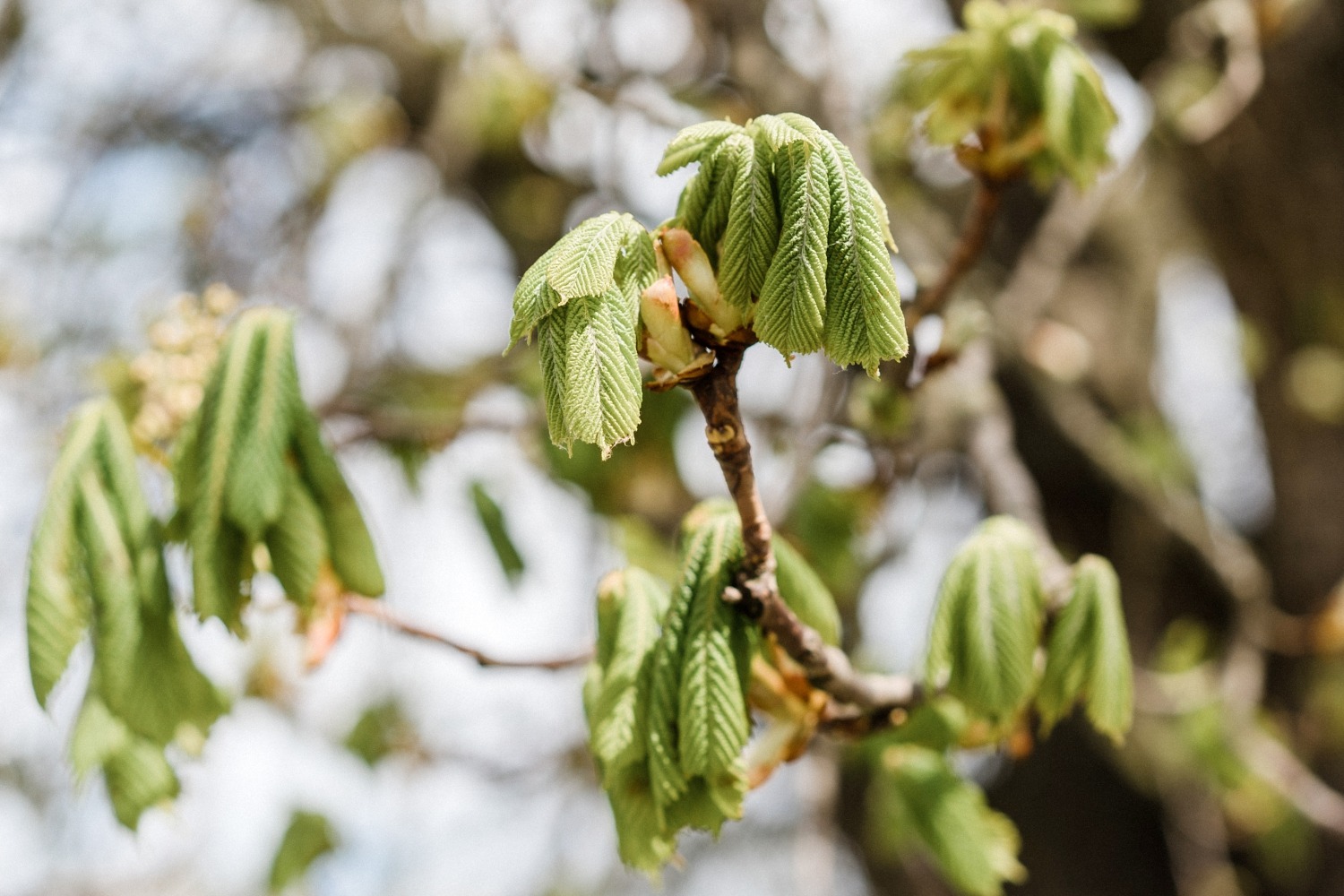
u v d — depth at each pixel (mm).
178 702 896
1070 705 891
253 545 885
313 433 890
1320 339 1828
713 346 787
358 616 932
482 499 1108
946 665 878
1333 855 1923
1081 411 1591
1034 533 1056
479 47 1688
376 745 1497
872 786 1806
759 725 893
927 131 946
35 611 878
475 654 919
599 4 1655
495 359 1442
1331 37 1641
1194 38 1381
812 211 759
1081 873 2152
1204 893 1759
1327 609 1547
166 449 989
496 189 1983
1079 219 1329
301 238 1888
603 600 854
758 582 816
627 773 835
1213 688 1432
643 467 1247
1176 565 1994
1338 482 1916
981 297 1413
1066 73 923
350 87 1996
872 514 1310
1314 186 1701
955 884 984
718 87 1617
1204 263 2295
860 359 758
